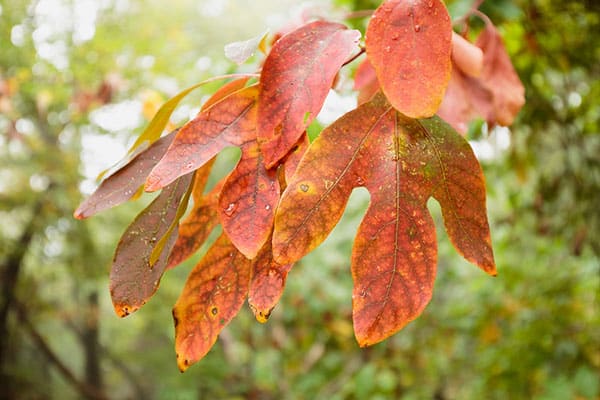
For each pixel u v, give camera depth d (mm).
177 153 402
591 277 2066
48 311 5723
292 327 3080
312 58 411
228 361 3564
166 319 5184
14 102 3357
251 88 418
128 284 411
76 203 4641
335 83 550
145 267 412
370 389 2363
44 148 4434
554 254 2195
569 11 1180
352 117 417
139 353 6672
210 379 3422
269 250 409
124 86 2609
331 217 396
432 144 421
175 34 3408
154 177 396
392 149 416
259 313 402
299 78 408
